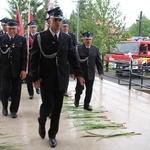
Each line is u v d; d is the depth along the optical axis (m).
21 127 5.04
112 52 19.52
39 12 37.00
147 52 18.28
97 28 21.22
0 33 7.17
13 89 5.54
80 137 4.58
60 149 4.11
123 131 4.90
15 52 5.39
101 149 4.13
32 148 4.12
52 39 3.93
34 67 4.03
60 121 5.39
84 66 6.00
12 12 33.59
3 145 4.20
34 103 6.83
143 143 4.39
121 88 9.60
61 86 4.02
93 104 6.94
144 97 8.08
